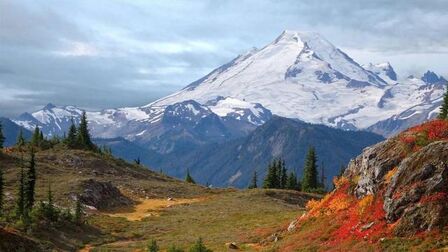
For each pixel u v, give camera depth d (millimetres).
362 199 53594
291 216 81688
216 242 64938
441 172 46250
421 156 48875
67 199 88938
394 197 47750
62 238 66125
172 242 67125
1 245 49844
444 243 41031
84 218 80188
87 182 99562
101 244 68188
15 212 70000
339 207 57156
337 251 47094
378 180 52812
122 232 76188
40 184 98688
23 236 56000
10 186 92750
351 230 50031
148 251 58281
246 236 66562
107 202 98375
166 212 96250
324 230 53781
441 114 96062
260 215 87812
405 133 56969
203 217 89250
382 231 46188
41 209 71500
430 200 44844
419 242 42406
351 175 61031
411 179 47781
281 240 58156
